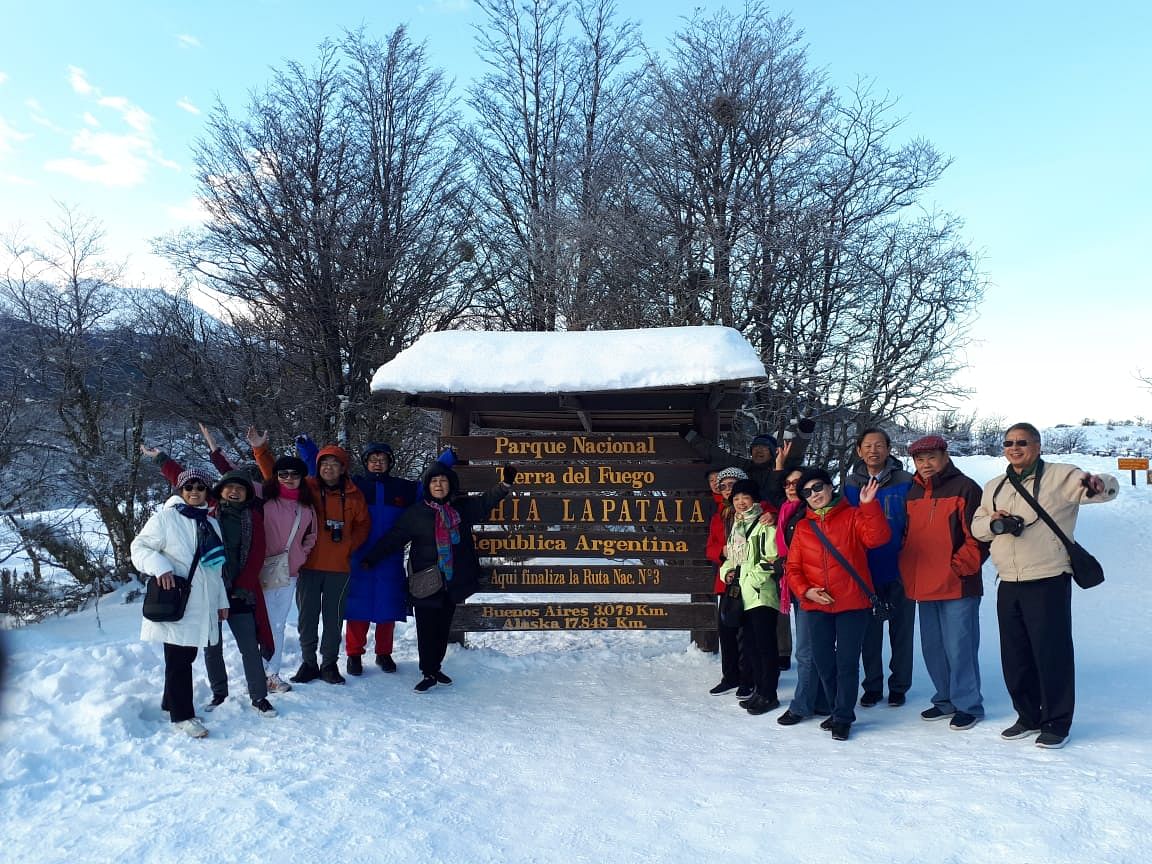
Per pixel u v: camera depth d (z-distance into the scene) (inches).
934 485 203.8
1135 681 228.7
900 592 223.6
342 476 249.6
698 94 600.7
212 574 198.4
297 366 649.0
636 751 185.2
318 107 692.1
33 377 581.0
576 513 285.0
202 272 653.9
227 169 658.8
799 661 209.5
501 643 312.2
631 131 645.9
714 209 601.0
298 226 650.2
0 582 473.7
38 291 614.5
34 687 212.8
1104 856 119.0
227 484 212.8
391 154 731.4
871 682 225.6
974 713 195.5
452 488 253.3
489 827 141.8
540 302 713.0
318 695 227.9
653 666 276.2
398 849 132.5
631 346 274.8
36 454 538.6
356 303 655.1
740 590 227.6
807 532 201.2
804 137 600.4
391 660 264.1
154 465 570.6
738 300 584.7
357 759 177.2
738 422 544.4
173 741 185.3
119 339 626.5
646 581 283.1
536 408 299.3
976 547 194.4
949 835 129.0
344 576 247.0
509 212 815.7
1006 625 181.9
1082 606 378.0
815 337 570.9
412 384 266.8
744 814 143.9
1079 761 159.5
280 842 134.5
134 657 241.0
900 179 580.1
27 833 137.7
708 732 201.5
